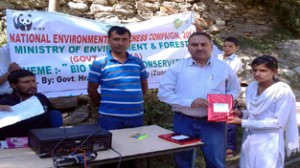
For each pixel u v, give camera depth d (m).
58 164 2.72
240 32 9.62
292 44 9.48
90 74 4.02
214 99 3.49
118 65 3.93
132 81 3.95
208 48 3.62
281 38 9.83
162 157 5.04
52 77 4.73
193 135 3.74
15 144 3.21
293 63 9.02
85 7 7.81
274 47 9.38
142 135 3.62
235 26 9.74
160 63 5.49
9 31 4.43
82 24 4.95
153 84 5.46
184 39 5.67
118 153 3.05
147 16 8.51
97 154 2.98
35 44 4.61
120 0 8.33
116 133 3.69
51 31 4.71
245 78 8.09
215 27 9.41
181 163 3.73
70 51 4.87
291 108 3.46
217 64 3.72
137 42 5.33
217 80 3.66
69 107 5.71
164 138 3.51
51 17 4.71
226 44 5.57
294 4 10.56
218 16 9.63
